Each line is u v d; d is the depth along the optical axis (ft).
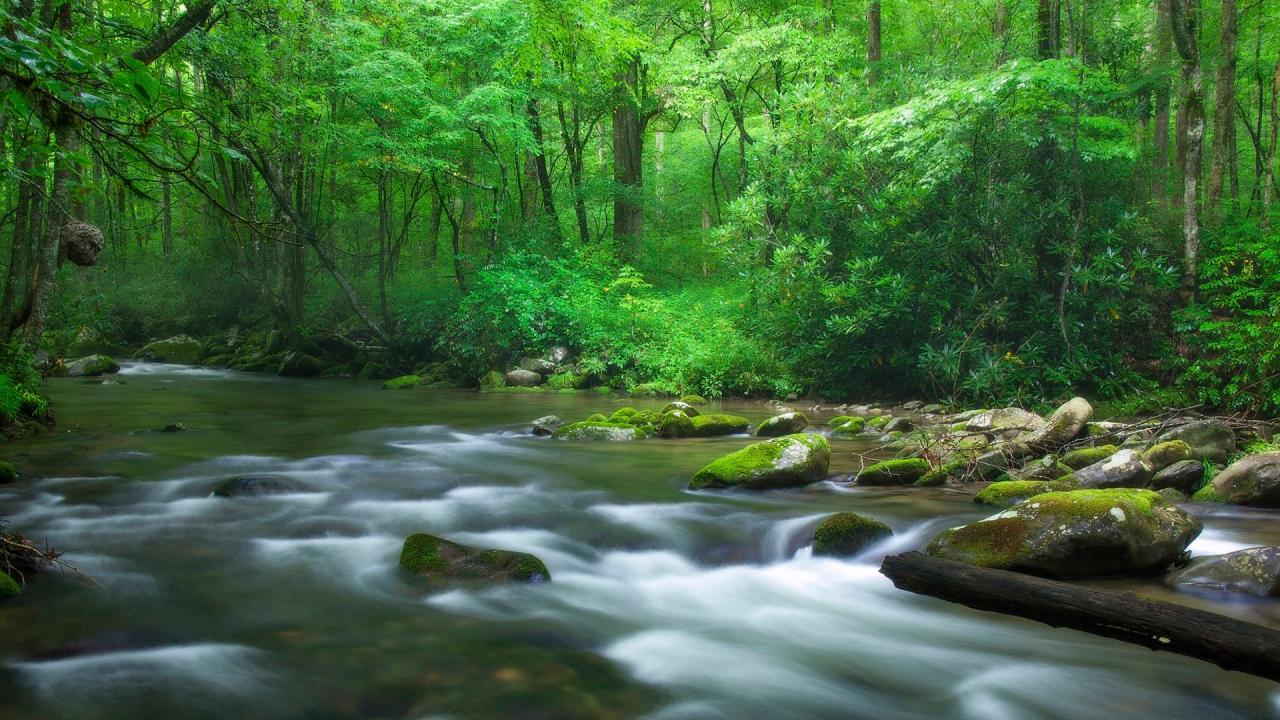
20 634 13.52
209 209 86.22
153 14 30.01
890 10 71.36
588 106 75.87
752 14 71.56
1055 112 41.75
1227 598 15.08
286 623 14.44
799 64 65.57
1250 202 54.08
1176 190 53.06
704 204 100.48
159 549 18.29
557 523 21.45
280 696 11.69
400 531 20.33
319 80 58.13
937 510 22.02
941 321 44.11
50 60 8.43
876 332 47.16
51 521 20.21
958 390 43.60
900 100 49.73
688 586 17.70
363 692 11.89
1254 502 21.94
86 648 13.12
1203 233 44.96
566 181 92.27
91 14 21.38
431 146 64.34
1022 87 39.60
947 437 30.78
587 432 35.86
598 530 20.83
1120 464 23.27
